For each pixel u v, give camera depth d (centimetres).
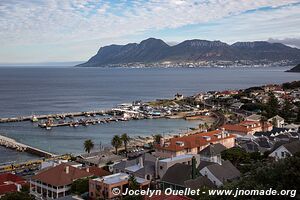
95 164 13388
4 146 19662
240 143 15338
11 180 10912
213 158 11206
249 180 5188
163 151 14200
